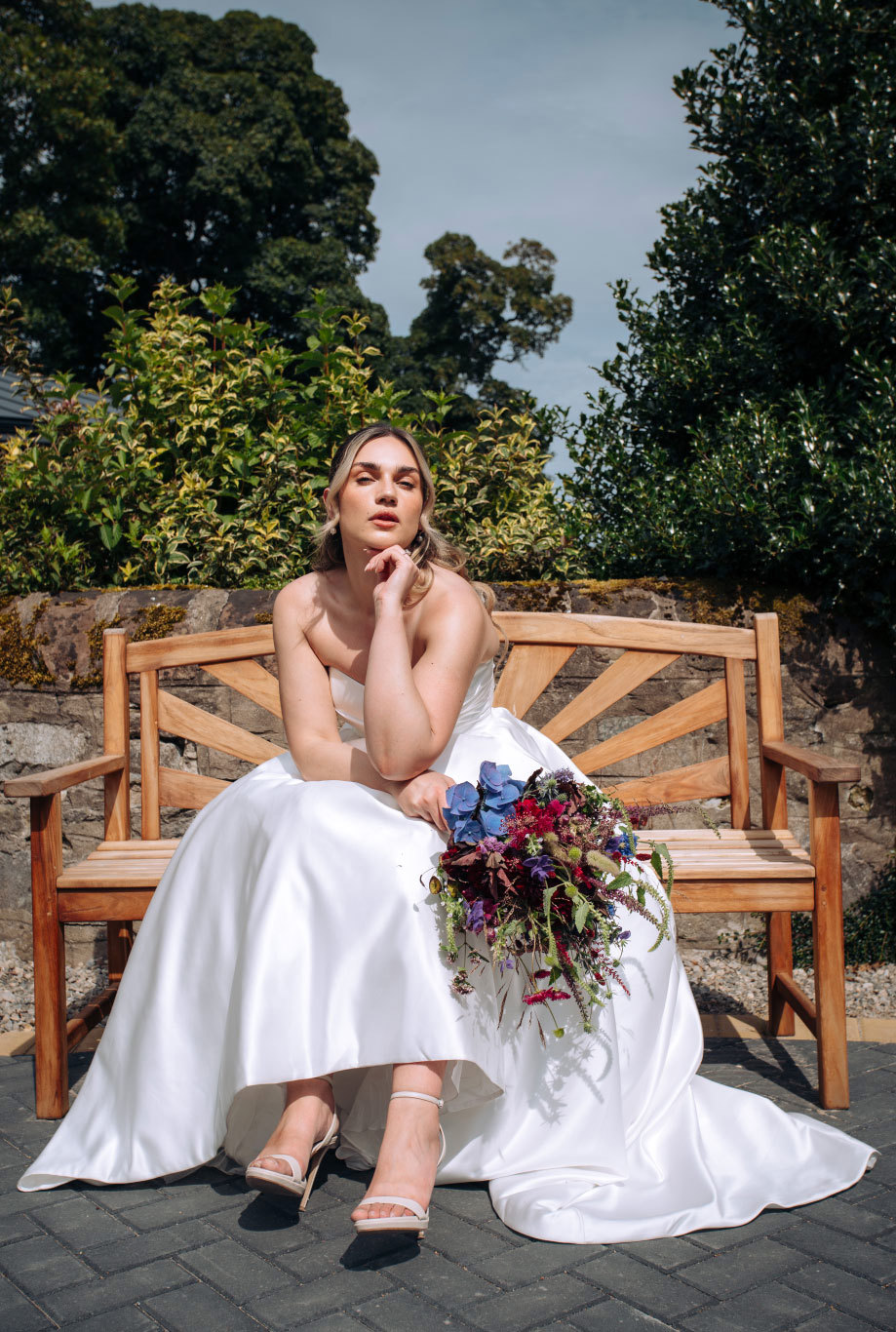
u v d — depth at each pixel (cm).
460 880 201
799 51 452
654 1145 221
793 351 450
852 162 432
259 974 202
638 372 482
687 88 477
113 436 461
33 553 429
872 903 381
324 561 269
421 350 2758
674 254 483
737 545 395
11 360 503
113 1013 237
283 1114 209
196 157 2244
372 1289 180
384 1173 184
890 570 377
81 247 2003
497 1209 206
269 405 480
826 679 386
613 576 430
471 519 460
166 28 2394
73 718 393
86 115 2070
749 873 253
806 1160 219
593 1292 178
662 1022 237
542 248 2798
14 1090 278
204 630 386
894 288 409
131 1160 218
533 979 207
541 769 222
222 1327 170
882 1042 299
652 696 383
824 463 382
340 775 235
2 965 391
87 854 392
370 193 2595
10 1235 201
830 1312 172
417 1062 194
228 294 509
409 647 253
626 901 214
